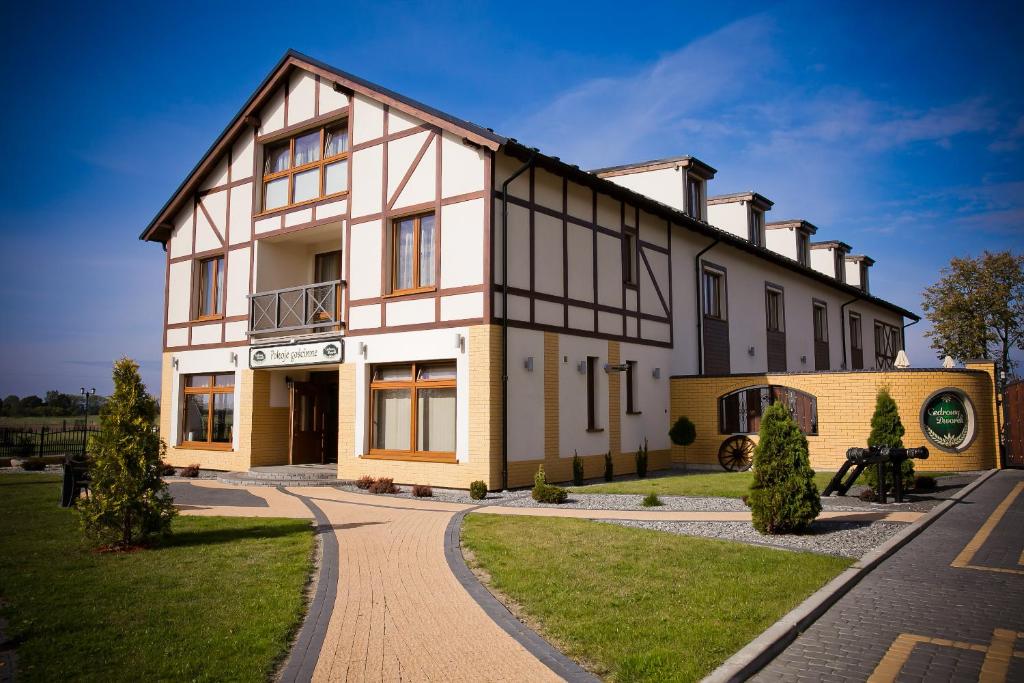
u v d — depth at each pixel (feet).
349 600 18.75
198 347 59.26
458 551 24.38
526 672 13.80
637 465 51.90
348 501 38.55
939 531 27.53
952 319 98.02
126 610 17.85
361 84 48.73
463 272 42.80
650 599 18.15
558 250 47.34
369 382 47.65
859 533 26.68
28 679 13.58
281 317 55.98
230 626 16.57
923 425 48.57
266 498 40.29
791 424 27.32
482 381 41.19
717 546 24.31
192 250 60.95
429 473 43.29
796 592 18.62
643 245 56.59
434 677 13.60
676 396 58.13
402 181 46.60
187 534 28.04
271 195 56.03
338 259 56.34
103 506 24.99
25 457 69.92
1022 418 49.93
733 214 75.97
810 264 88.22
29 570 22.04
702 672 13.48
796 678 13.66
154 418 26.94
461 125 42.63
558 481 45.42
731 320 68.08
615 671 13.73
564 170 45.70
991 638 15.80
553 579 20.18
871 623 16.84
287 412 57.16
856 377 50.93
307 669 14.02
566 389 46.85
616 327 52.42
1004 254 95.71
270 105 56.08
